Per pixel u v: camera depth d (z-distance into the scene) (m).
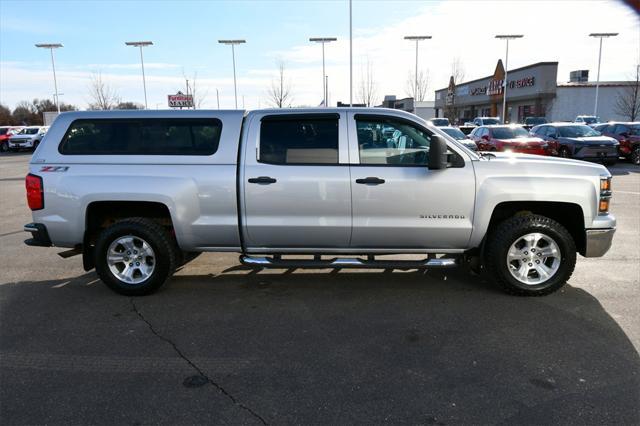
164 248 5.02
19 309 4.81
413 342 3.98
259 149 4.91
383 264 4.92
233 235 4.98
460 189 4.78
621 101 40.44
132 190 4.89
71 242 5.07
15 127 38.12
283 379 3.42
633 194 11.48
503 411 3.01
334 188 4.80
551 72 39.31
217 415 3.01
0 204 11.77
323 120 4.92
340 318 4.50
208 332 4.23
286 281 5.60
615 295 4.98
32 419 2.98
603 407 3.03
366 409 3.05
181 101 38.84
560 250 4.85
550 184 4.76
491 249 4.89
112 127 5.06
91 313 4.70
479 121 32.94
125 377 3.48
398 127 4.88
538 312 4.56
